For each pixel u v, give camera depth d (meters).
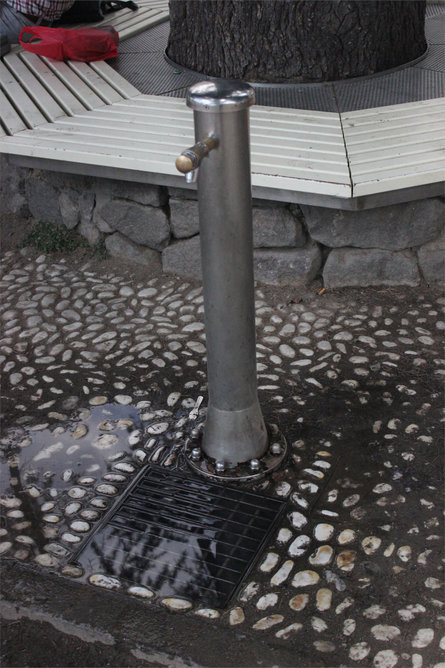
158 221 3.72
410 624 2.10
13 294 3.75
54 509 2.55
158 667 2.06
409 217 3.40
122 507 2.54
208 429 2.65
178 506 2.54
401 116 3.59
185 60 4.42
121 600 2.22
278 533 2.41
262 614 2.16
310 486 2.57
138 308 3.59
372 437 2.76
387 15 4.01
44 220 4.18
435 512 2.44
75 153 3.47
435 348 3.19
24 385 3.13
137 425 2.88
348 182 3.06
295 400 2.95
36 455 2.77
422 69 4.20
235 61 4.08
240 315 2.38
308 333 3.32
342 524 2.42
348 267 3.53
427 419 2.82
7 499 2.59
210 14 4.05
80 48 4.58
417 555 2.30
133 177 3.52
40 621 2.19
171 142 3.49
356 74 4.05
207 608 2.19
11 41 4.79
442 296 3.50
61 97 4.09
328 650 2.05
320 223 3.43
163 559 2.35
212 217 2.20
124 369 3.19
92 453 2.77
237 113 2.07
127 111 3.88
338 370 3.10
